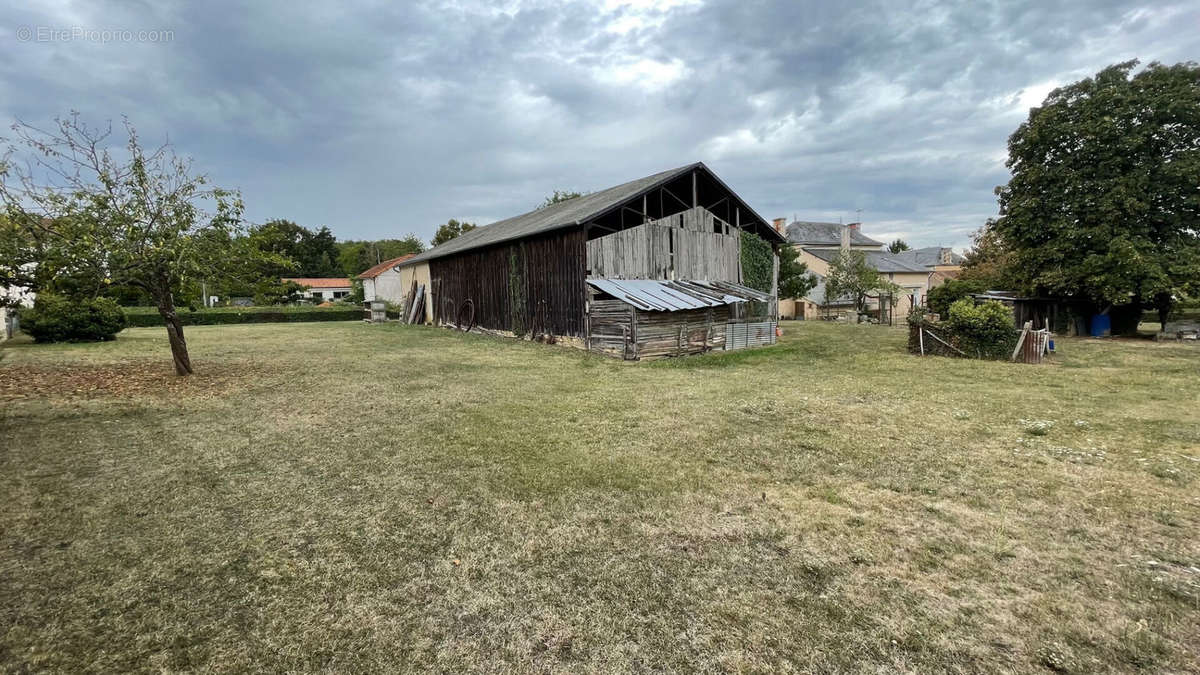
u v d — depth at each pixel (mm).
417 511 3865
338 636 2471
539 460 5016
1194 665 2264
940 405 7473
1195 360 12281
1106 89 16953
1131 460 4988
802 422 6488
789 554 3232
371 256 73812
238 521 3691
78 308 16656
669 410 7137
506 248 18469
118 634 2471
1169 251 16516
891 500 4062
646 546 3340
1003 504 3979
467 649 2383
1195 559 3162
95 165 8297
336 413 6934
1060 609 2662
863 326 25688
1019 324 18562
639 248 15945
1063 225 17688
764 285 20219
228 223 9500
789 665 2270
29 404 7316
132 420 6504
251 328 24188
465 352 14195
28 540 3379
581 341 14836
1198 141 16172
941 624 2545
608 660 2309
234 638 2449
